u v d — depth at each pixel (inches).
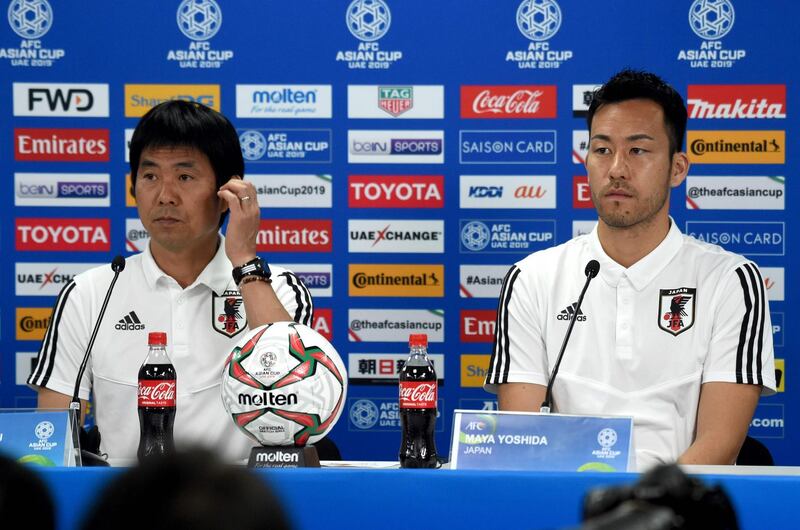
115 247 269.1
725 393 173.2
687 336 179.5
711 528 36.7
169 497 31.8
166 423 152.0
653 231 182.9
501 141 268.5
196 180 176.9
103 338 180.9
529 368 185.0
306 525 106.5
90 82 267.3
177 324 179.8
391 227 269.7
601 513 36.0
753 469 125.9
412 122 268.4
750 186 265.6
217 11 267.3
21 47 266.4
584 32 267.0
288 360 135.0
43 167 267.6
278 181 269.3
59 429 138.6
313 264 269.9
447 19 267.6
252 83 268.4
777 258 265.7
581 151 268.2
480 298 269.6
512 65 267.3
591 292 184.1
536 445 131.4
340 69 268.4
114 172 268.4
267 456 134.5
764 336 177.9
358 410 270.2
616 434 130.8
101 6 266.7
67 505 105.0
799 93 265.0
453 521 106.3
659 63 266.8
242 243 174.4
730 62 265.1
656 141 178.5
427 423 151.3
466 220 269.1
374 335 270.5
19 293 267.7
